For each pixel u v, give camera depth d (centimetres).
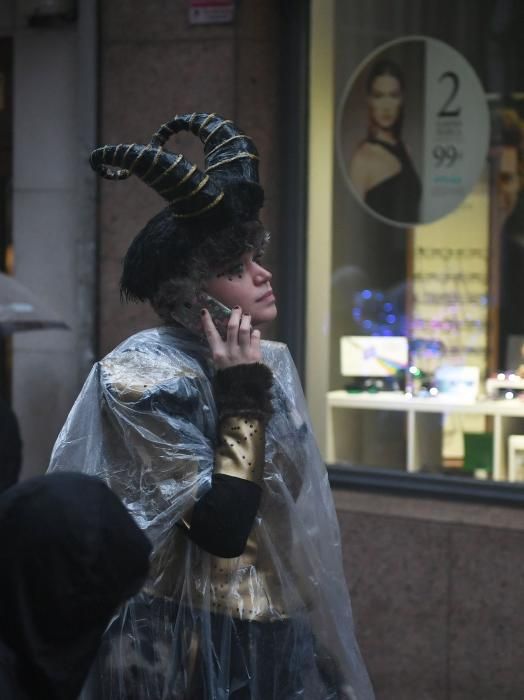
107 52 832
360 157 817
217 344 363
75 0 850
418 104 806
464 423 798
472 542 750
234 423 352
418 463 806
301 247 817
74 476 258
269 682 367
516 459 786
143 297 388
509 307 788
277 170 816
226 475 347
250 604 364
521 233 785
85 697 370
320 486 396
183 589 363
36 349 880
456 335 802
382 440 816
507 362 790
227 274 373
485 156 791
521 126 782
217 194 361
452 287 802
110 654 369
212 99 804
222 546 343
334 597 389
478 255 795
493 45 786
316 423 827
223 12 795
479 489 777
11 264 909
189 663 363
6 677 245
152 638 366
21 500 250
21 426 884
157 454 353
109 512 255
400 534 768
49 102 874
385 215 816
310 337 827
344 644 389
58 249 877
